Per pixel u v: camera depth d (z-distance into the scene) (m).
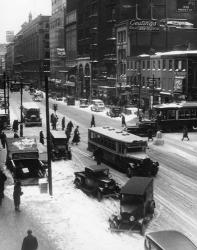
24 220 21.72
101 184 25.02
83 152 39.53
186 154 38.19
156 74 75.50
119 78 91.94
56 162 35.12
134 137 32.44
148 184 21.61
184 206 23.86
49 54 185.38
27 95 128.50
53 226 20.86
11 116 70.38
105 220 21.55
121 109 73.75
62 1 157.25
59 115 71.81
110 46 98.56
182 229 20.56
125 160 30.94
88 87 113.88
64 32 154.12
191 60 65.25
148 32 86.44
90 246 18.52
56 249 18.27
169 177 29.98
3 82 69.12
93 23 110.50
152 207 22.03
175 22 88.94
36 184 28.31
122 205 20.80
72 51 136.88
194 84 65.69
